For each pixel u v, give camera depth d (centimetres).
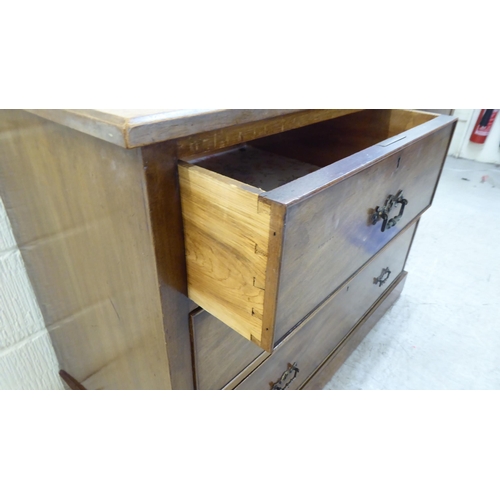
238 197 39
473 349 119
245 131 51
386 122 84
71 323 76
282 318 45
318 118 64
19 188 61
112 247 51
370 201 55
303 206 39
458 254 164
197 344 57
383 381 108
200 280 49
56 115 42
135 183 41
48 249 66
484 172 246
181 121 39
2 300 76
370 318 114
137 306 54
